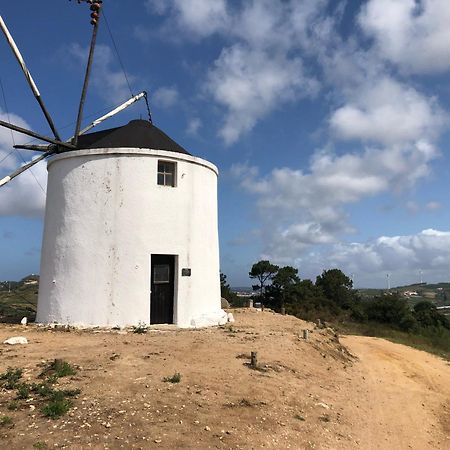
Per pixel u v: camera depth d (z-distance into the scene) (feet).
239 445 22.41
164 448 20.75
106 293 50.67
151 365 33.14
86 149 53.47
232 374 33.27
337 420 30.07
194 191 56.39
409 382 49.42
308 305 133.80
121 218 51.88
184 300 53.83
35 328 49.01
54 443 20.16
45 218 56.85
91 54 59.21
